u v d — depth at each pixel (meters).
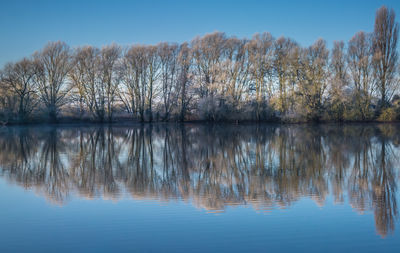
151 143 25.08
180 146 23.03
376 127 39.12
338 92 43.47
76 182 12.43
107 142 25.94
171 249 6.79
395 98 45.59
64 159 17.78
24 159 17.70
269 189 11.31
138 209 9.19
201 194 10.73
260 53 45.47
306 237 7.33
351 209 9.14
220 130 37.47
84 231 7.69
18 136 31.02
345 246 6.91
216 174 13.79
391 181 12.32
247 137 28.89
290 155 18.41
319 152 19.38
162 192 10.97
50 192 11.02
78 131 37.34
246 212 8.93
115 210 9.12
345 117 45.41
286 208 9.27
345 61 45.03
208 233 7.57
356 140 25.30
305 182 12.26
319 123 45.69
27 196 10.52
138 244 7.02
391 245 6.93
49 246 6.96
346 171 14.12
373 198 10.16
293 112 45.09
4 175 13.65
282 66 45.44
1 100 44.88
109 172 14.32
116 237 7.36
